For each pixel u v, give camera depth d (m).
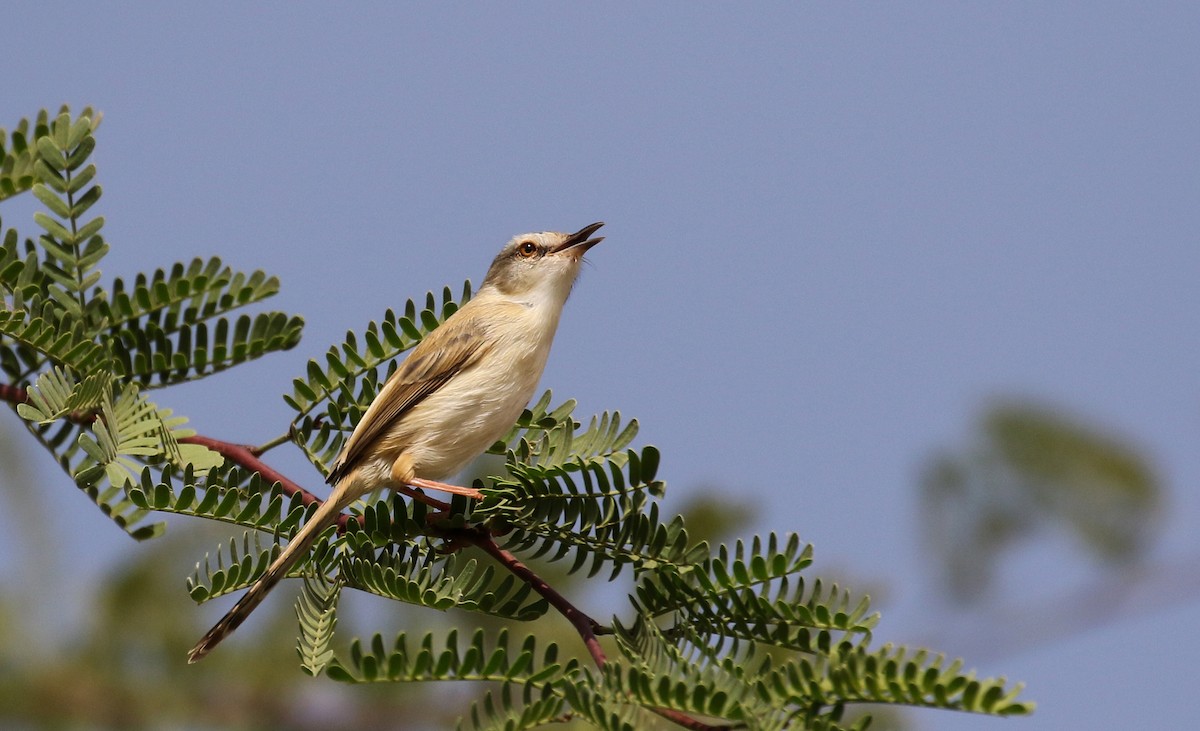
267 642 10.94
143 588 10.80
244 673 10.71
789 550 7.71
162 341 10.66
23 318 9.41
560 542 8.88
